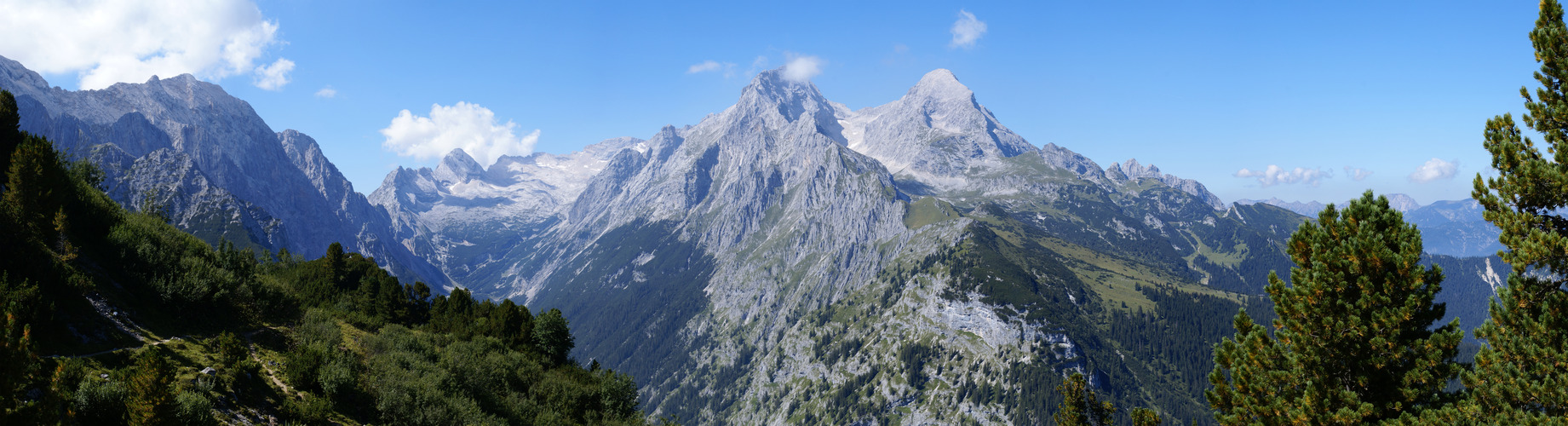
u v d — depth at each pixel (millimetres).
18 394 27922
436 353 62969
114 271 49250
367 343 58594
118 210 65000
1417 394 30734
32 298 36094
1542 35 31484
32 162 46531
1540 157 31094
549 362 84625
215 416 34688
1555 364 28234
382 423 43656
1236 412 36250
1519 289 29984
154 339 42812
